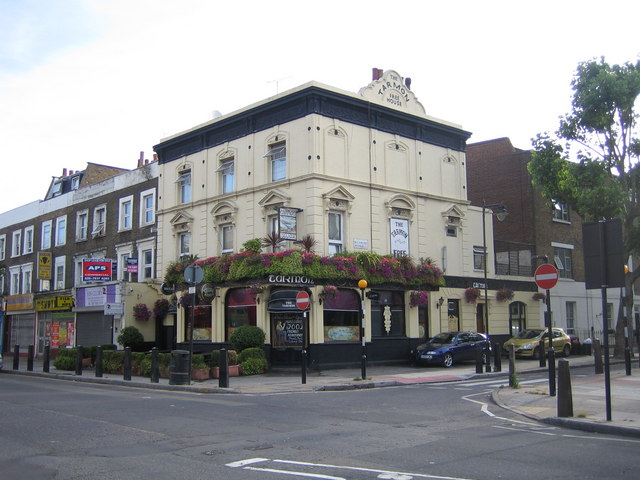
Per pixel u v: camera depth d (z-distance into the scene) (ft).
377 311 86.99
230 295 86.28
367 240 86.79
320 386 60.64
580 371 74.64
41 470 24.82
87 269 107.65
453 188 101.14
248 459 26.68
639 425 33.27
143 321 100.68
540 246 115.34
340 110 86.07
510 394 49.75
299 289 78.33
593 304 123.44
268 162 88.43
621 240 35.47
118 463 26.00
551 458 26.71
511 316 107.34
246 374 74.74
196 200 98.02
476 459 26.58
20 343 135.03
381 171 90.17
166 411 42.39
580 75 88.84
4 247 155.63
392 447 29.40
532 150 94.63
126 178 115.85
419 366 84.74
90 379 73.36
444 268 97.30
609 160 89.86
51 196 147.43
